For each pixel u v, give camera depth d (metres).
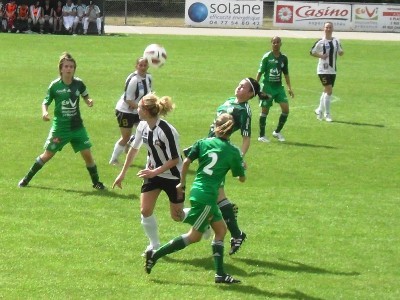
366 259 26.22
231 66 84.31
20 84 66.56
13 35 105.69
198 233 23.36
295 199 34.09
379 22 126.25
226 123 23.56
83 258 25.16
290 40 110.38
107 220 29.53
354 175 39.50
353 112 59.91
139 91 38.59
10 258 24.83
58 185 34.78
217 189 23.41
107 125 50.47
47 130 47.75
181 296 22.23
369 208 33.03
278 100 47.34
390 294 23.02
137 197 33.16
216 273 23.45
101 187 34.25
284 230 29.23
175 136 24.30
